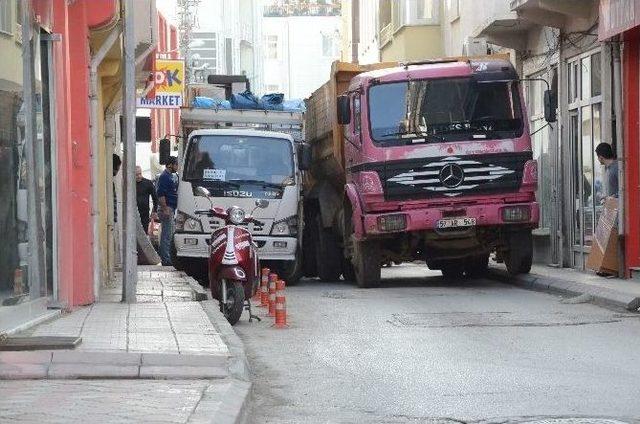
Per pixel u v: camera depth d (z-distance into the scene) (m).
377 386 16.92
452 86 32.81
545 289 31.97
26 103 20.16
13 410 13.24
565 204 38.75
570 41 38.31
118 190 42.44
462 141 32.56
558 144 39.38
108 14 26.03
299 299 30.53
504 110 32.88
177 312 23.25
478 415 14.55
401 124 32.66
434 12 62.31
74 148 25.00
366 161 32.69
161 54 56.03
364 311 26.88
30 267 20.34
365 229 32.91
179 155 40.09
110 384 15.29
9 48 18.94
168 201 44.56
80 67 25.44
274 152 37.00
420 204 32.66
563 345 20.50
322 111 38.56
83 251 25.02
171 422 12.58
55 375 15.75
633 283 30.86
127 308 24.19
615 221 32.78
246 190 36.44
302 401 15.88
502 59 33.75
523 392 16.05
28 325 19.84
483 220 32.66
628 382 16.62
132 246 25.95
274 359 19.75
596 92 36.16
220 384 15.37
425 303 28.44
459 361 18.94
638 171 32.91
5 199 18.56
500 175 32.59
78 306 24.73
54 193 22.77
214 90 54.00
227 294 25.08
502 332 22.44
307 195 39.66
